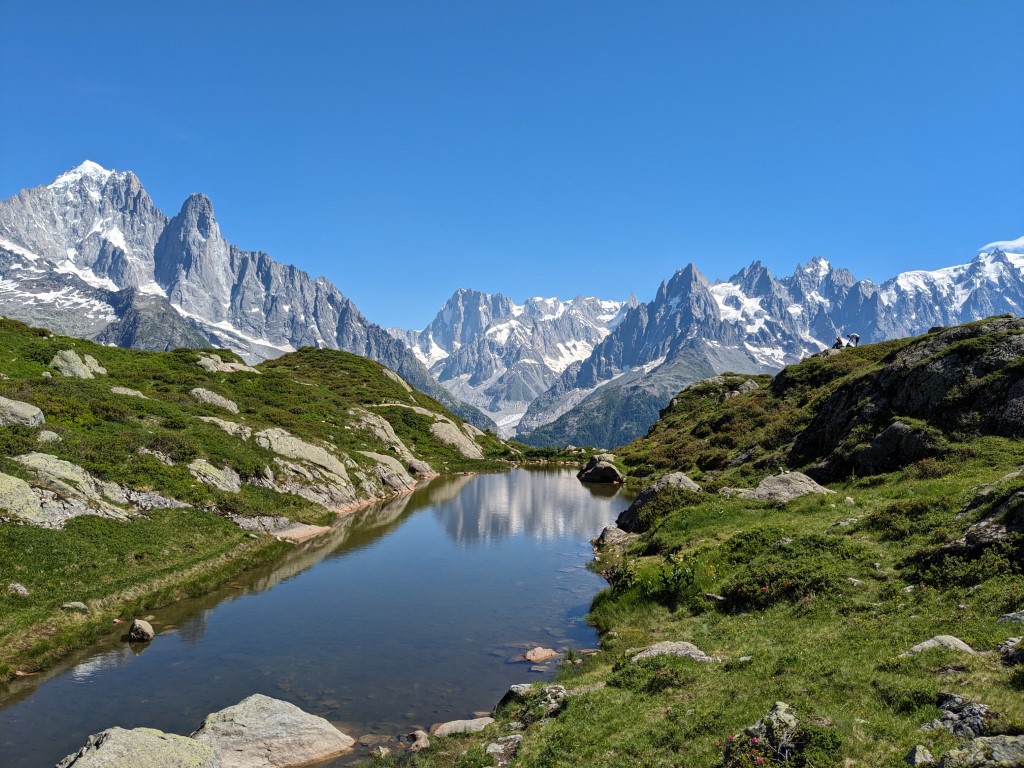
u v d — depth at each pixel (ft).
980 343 158.92
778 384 299.58
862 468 155.22
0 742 64.49
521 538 180.24
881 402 172.24
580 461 467.93
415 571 140.15
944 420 150.00
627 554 143.84
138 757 50.11
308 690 78.64
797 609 80.48
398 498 258.16
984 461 127.44
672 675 65.05
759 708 52.24
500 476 360.48
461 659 88.84
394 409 440.04
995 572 69.00
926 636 61.82
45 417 157.99
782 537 109.60
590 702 63.82
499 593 122.72
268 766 60.13
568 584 129.80
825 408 198.08
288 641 95.66
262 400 309.01
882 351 280.31
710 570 104.01
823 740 42.73
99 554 115.24
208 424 206.49
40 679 80.64
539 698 67.92
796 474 160.35
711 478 218.79
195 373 317.83
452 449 426.51
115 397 197.98
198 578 123.65
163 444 167.73
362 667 85.87
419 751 61.46
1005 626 57.88
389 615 108.47
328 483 216.54
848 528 105.40
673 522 146.61
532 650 90.89
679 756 48.24
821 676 56.65
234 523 156.35
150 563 121.39
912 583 77.05
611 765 49.90
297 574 136.15
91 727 67.97
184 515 145.79
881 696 50.52
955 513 93.25
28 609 94.43
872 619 70.59
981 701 45.34
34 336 278.46
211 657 88.94
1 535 105.60
